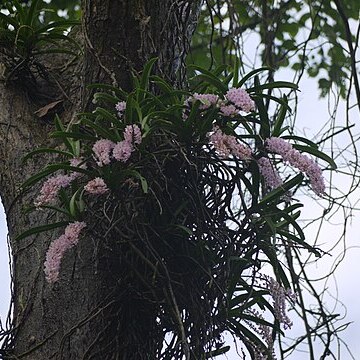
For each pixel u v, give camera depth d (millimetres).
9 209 4164
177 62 4227
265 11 5715
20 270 4043
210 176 3918
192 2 4297
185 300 3881
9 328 3973
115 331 3869
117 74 4098
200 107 3850
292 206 4000
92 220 3855
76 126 3865
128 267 3871
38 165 4223
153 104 3869
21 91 4422
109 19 4105
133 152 3793
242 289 4047
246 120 3918
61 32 4500
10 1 4664
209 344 3906
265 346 4043
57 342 3893
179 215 3900
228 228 3943
